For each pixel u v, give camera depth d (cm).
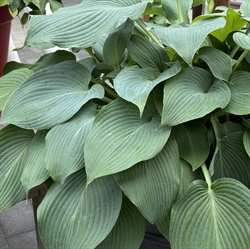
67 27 63
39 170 63
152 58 74
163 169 59
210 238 54
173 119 58
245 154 67
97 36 62
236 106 64
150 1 66
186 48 60
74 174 64
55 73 72
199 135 67
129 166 55
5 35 119
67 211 60
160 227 62
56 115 65
